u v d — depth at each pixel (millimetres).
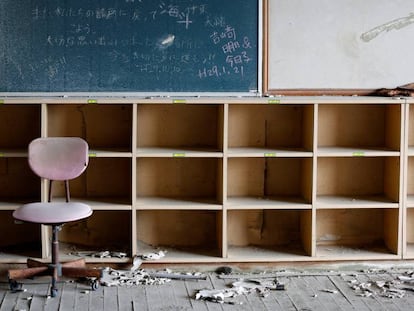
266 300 4004
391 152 4477
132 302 3938
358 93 4707
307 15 4629
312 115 4453
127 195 4762
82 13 4461
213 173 4789
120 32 4492
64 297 4008
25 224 4758
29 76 4469
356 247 4809
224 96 4578
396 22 4672
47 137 4332
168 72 4543
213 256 4543
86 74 4500
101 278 4207
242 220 4836
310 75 4676
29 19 4438
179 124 4723
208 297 4008
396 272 4539
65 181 4250
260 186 4820
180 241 4828
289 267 4566
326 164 4832
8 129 4633
